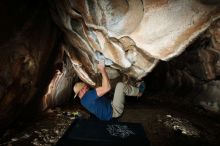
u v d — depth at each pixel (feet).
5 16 10.94
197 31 9.78
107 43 12.91
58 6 13.16
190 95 29.19
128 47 12.72
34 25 13.24
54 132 15.28
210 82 25.98
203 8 8.89
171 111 24.72
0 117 12.73
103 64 9.87
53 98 20.90
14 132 14.23
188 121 21.01
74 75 25.14
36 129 15.37
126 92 10.14
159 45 11.14
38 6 13.20
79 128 6.39
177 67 29.91
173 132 17.75
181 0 8.98
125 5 10.21
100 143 5.56
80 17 12.65
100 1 10.64
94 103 9.41
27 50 12.93
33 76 14.47
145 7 9.84
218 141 16.66
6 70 11.82
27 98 14.96
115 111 9.67
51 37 15.65
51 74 18.56
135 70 14.65
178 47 10.71
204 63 24.22
